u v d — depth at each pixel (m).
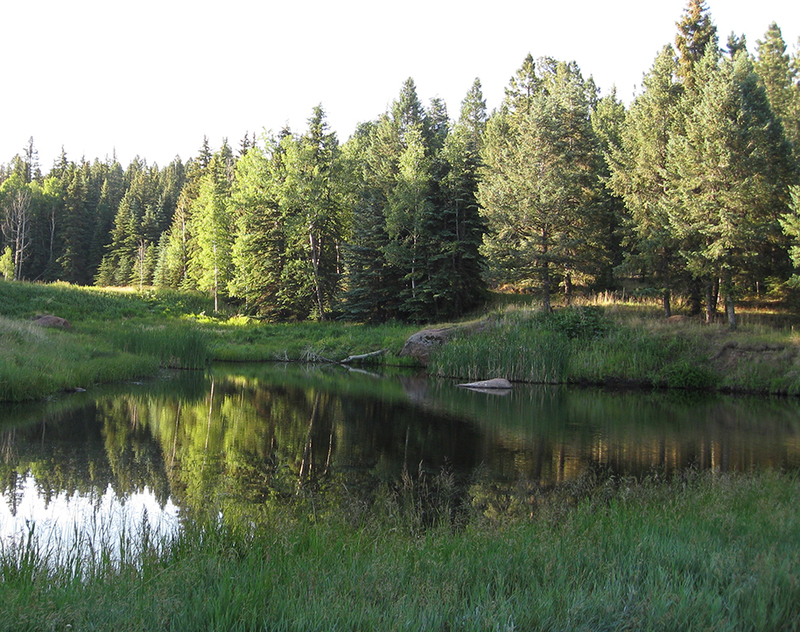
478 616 3.68
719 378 22.69
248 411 16.52
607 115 46.62
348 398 19.39
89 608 3.72
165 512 7.99
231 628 3.50
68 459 10.80
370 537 5.92
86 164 103.06
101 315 38.88
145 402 17.38
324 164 45.09
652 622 3.70
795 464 11.12
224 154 81.81
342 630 3.49
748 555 4.95
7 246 78.12
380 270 39.53
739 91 24.61
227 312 48.25
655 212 26.81
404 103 58.78
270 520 6.70
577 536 5.54
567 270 32.34
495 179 35.16
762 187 24.42
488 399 19.78
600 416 16.58
